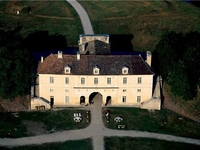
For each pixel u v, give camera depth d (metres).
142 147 187.88
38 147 185.00
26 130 195.62
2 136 190.88
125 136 194.25
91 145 187.50
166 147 188.62
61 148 185.12
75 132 195.38
